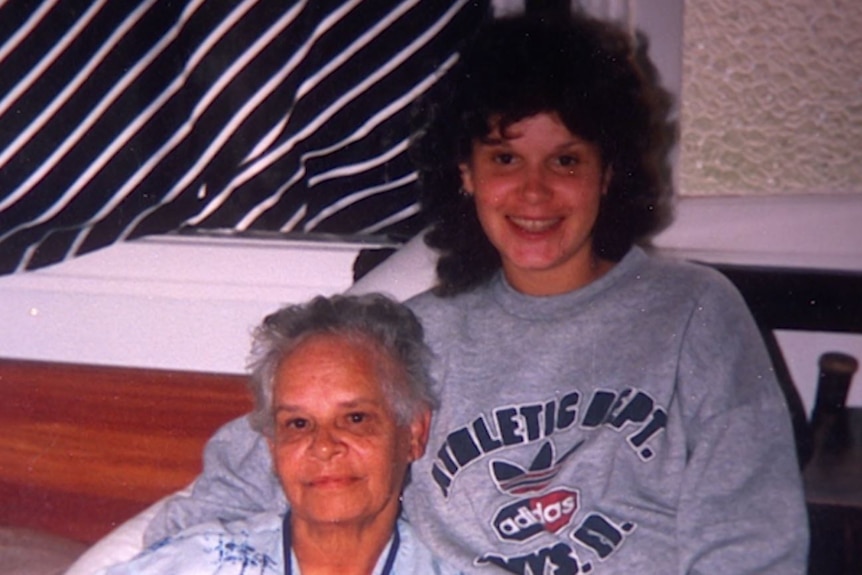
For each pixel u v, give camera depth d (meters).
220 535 1.37
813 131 1.70
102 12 1.92
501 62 1.37
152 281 2.17
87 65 1.94
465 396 1.41
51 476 2.27
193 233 2.18
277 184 2.01
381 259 1.83
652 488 1.34
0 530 1.94
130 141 1.97
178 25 1.93
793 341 1.60
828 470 1.41
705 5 1.69
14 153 1.97
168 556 1.37
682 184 1.75
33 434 2.27
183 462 2.21
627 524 1.34
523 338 1.41
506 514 1.36
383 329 1.35
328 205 2.03
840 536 1.36
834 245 1.63
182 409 2.19
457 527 1.38
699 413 1.35
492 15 1.73
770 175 1.72
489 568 1.33
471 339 1.43
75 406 2.24
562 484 1.35
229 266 2.14
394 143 1.97
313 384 1.31
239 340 2.17
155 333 2.20
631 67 1.42
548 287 1.42
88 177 1.99
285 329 1.36
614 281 1.41
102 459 2.24
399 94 1.94
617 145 1.38
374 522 1.34
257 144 1.97
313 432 1.31
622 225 1.41
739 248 1.65
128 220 2.02
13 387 2.25
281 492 1.47
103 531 2.26
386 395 1.32
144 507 2.23
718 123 1.72
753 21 1.68
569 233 1.38
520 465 1.38
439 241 1.49
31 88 1.94
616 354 1.38
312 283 2.11
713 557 1.29
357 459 1.30
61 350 2.24
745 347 1.37
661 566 1.32
